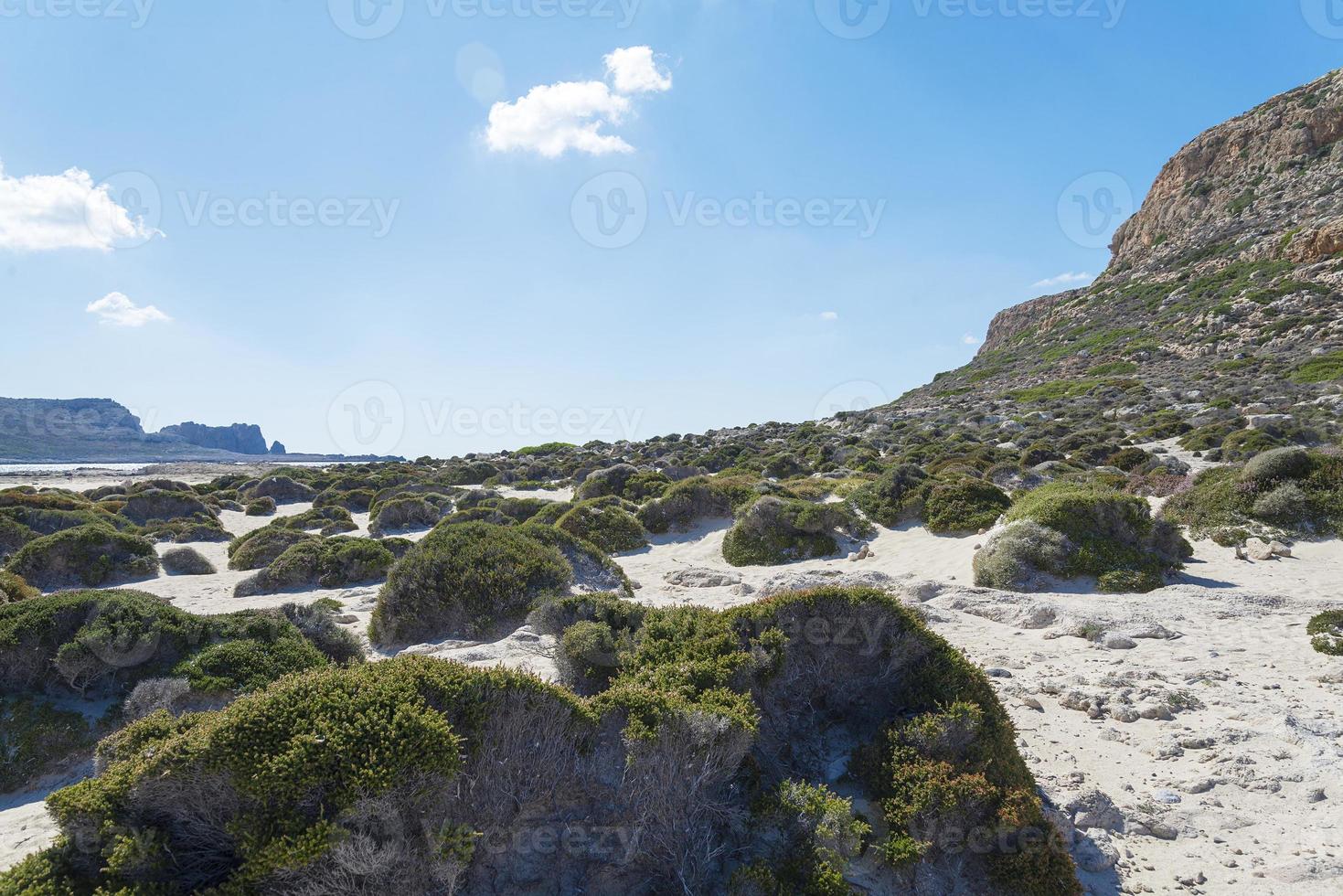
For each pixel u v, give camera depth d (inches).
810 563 731.4
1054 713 303.6
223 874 163.5
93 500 1375.5
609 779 195.0
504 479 1860.2
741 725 204.8
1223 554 619.8
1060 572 555.8
